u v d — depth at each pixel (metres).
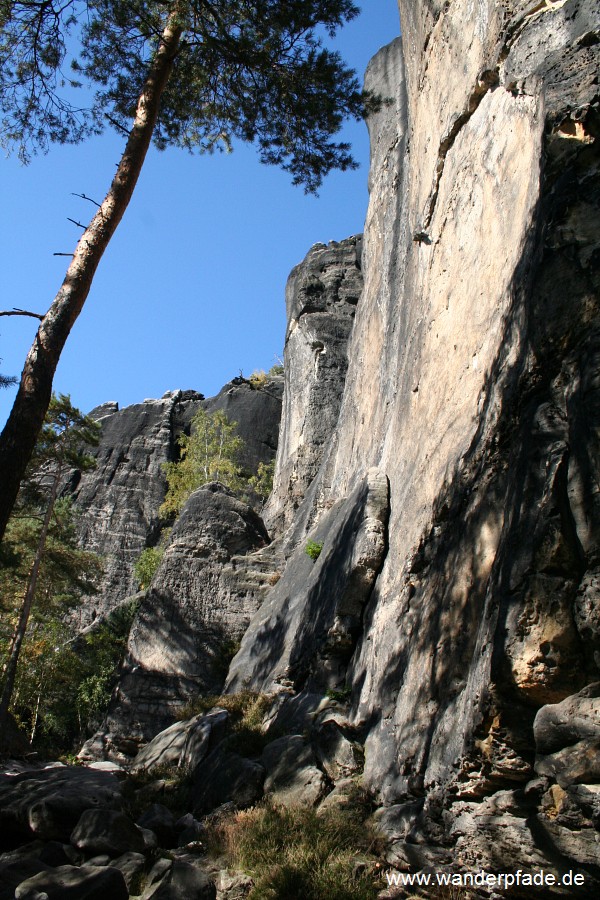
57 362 9.13
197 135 13.97
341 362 35.16
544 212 8.12
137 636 21.20
